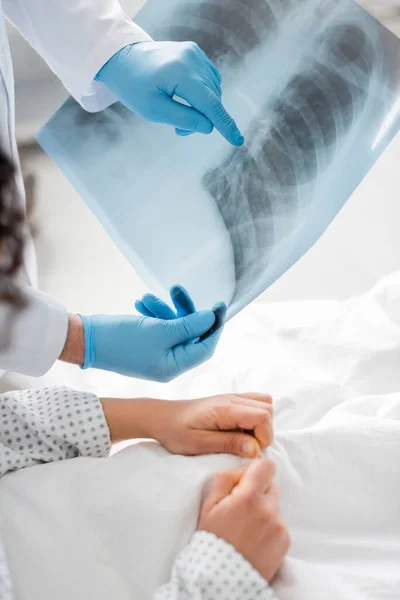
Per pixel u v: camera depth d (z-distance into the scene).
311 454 0.73
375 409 0.84
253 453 0.69
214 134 0.89
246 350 1.07
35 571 0.63
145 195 0.91
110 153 0.94
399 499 0.72
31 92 2.43
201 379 1.02
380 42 0.81
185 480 0.66
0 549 0.63
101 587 0.62
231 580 0.60
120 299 1.67
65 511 0.65
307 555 0.69
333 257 1.66
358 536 0.71
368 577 0.64
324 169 0.81
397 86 0.79
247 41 0.90
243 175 0.86
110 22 0.93
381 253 1.66
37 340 0.79
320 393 0.89
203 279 0.86
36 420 0.73
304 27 0.86
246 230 0.84
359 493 0.72
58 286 1.72
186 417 0.73
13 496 0.67
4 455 0.72
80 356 0.84
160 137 0.92
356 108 0.81
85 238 1.88
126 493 0.65
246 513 0.63
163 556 0.63
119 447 0.86
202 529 0.63
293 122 0.84
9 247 0.56
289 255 0.79
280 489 0.71
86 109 0.96
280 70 0.87
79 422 0.74
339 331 1.06
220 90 0.90
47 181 2.10
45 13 0.94
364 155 0.79
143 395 1.01
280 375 0.95
